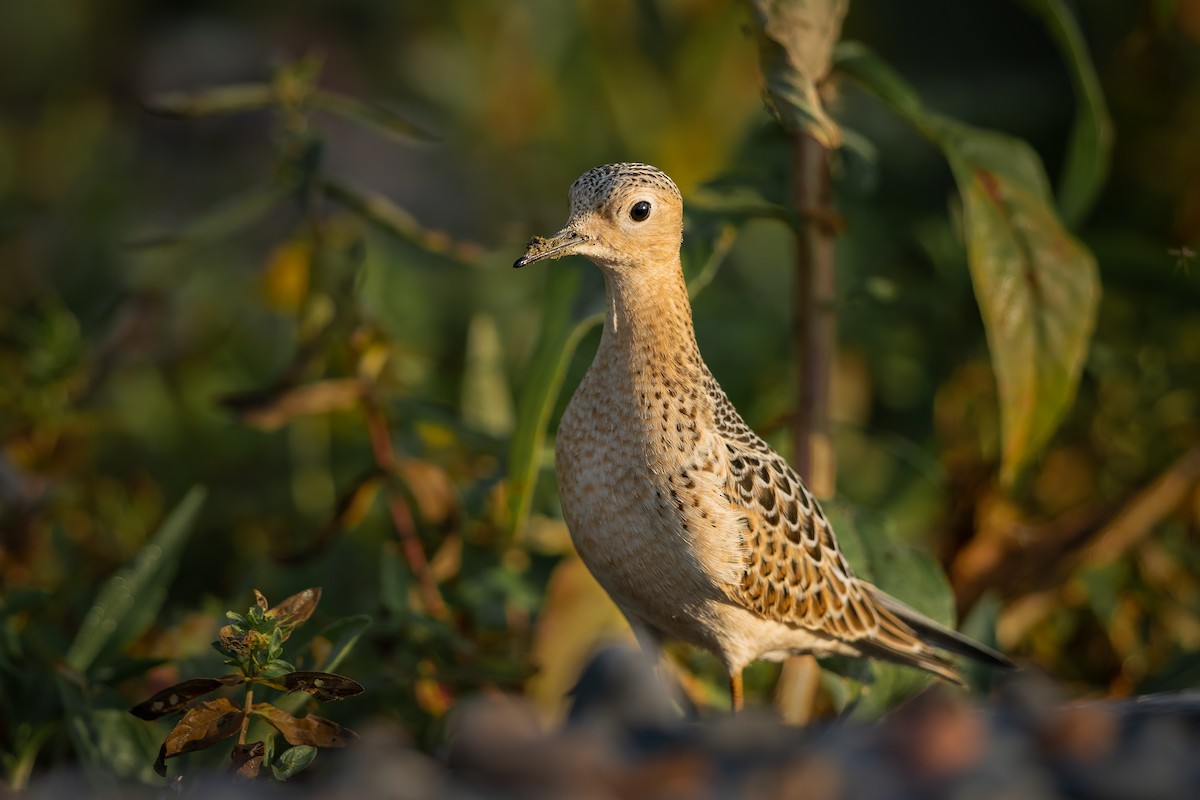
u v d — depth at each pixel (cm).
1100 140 1000
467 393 1149
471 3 1800
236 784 642
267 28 2175
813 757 647
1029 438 900
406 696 872
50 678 791
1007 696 730
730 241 895
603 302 873
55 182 1823
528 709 750
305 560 970
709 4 1516
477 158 1748
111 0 2267
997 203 881
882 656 886
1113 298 1261
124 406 1304
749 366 1254
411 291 1345
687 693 855
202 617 951
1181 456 1117
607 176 800
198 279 1428
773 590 825
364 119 1020
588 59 1625
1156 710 698
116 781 757
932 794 614
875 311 1285
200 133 2028
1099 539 1075
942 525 1159
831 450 929
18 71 2169
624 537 804
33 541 1020
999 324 884
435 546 978
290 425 1227
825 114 884
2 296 1627
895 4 1791
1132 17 1578
